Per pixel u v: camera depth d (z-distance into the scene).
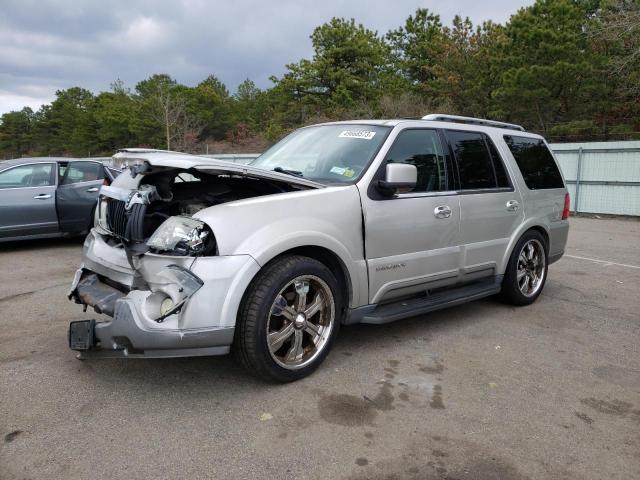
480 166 4.98
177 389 3.47
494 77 25.56
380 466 2.70
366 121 4.60
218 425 3.04
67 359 3.95
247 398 3.36
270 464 2.69
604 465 2.77
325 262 3.85
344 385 3.58
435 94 30.88
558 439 3.00
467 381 3.71
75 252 8.42
